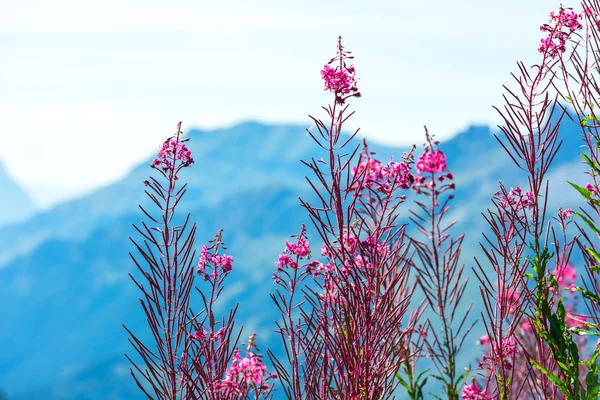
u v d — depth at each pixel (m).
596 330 4.48
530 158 4.33
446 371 4.78
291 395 4.09
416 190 4.32
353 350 3.98
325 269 4.37
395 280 4.11
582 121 4.42
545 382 4.34
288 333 4.30
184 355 4.09
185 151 4.28
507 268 4.45
